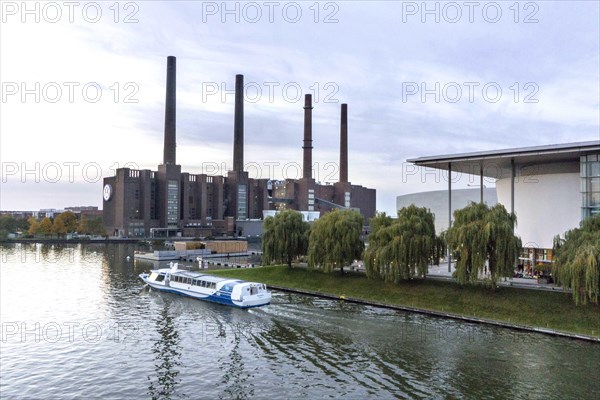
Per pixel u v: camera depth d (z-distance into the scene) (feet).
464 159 253.24
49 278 311.68
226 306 219.61
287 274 287.69
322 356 144.46
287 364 137.69
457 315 189.78
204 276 246.27
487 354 144.56
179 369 135.13
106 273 338.34
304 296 245.04
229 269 331.16
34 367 137.80
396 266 221.87
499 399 112.37
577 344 154.20
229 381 125.59
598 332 159.53
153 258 436.35
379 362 138.41
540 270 238.27
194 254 460.55
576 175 234.79
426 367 133.80
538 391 116.67
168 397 116.06
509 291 198.70
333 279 259.39
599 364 135.03
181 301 232.94
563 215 238.68
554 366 133.49
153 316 200.64
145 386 123.03
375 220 250.37
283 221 299.58
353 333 169.48
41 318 197.57
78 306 221.66
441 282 223.92
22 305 223.92
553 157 235.61
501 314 184.44
